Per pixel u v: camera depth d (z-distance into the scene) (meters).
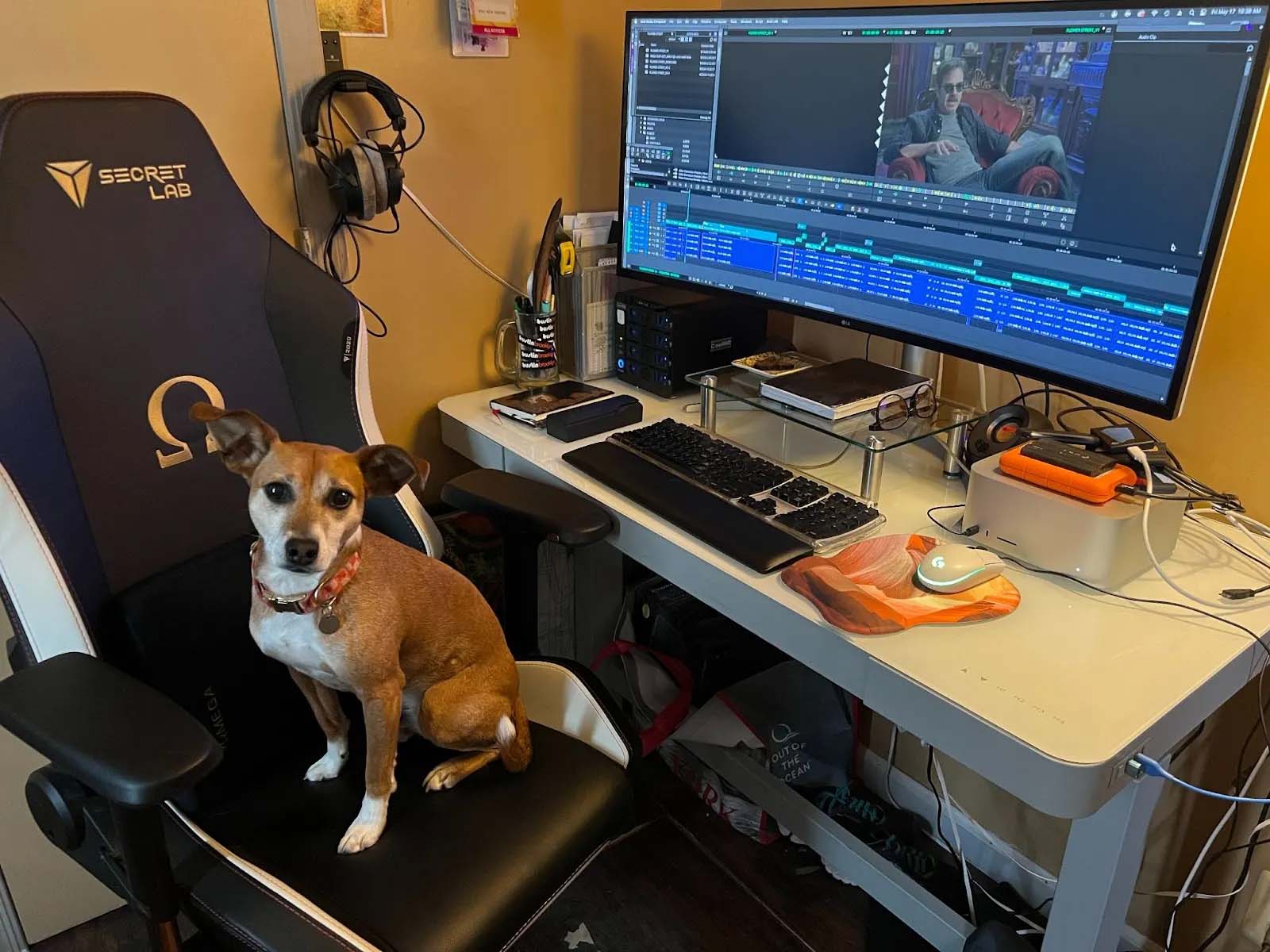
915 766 1.69
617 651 1.78
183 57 1.25
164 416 1.07
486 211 1.62
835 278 1.36
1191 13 0.92
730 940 1.47
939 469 1.35
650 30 1.47
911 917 1.34
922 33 1.15
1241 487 1.20
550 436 1.48
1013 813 1.53
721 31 1.37
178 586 1.05
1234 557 1.11
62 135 0.98
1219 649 0.94
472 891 0.93
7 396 0.92
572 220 1.70
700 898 1.54
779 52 1.31
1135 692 0.87
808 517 1.15
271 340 1.16
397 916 0.89
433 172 1.54
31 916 1.46
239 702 1.09
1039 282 1.12
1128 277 1.03
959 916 1.29
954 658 0.92
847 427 1.25
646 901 1.53
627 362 1.70
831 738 1.66
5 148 0.95
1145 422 1.27
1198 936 1.36
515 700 1.15
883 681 0.92
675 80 1.46
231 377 1.13
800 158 1.33
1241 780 1.24
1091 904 0.99
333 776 1.10
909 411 1.30
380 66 1.43
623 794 1.09
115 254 1.02
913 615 0.97
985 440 1.21
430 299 1.61
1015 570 1.09
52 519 0.97
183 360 1.08
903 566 1.07
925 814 1.69
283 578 0.94
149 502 1.07
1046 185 1.08
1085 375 1.11
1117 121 1.00
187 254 1.08
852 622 0.96
